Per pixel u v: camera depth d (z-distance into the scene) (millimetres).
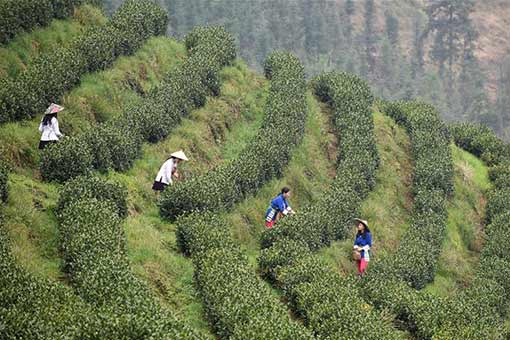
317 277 37750
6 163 36125
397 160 66812
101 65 53406
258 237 45469
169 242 37750
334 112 67312
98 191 36312
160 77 59562
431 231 56281
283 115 59375
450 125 86875
